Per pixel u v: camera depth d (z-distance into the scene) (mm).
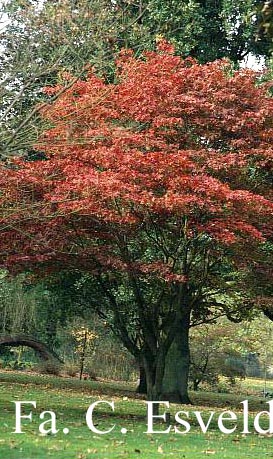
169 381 21266
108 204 13016
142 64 14594
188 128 13969
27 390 20719
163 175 12500
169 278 12914
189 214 12789
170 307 14617
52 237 13898
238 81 13984
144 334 14711
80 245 14172
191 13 19859
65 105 13203
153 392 14508
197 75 14016
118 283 16797
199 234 13031
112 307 15258
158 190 13047
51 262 14383
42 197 13820
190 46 20047
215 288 15695
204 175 12758
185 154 12852
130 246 15070
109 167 12969
